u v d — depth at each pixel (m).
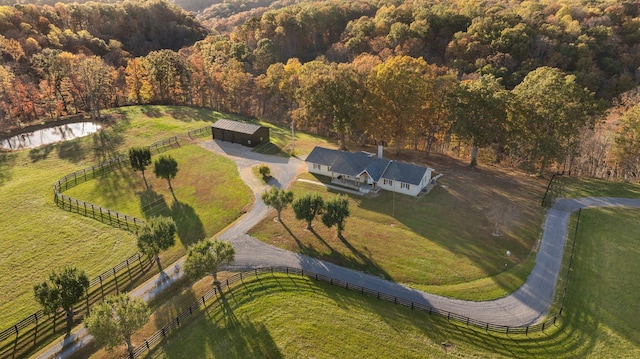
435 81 71.75
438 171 70.25
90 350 35.94
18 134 85.44
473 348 33.69
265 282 42.94
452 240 49.50
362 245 49.41
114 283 44.88
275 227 54.34
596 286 40.47
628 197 59.12
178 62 106.38
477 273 43.44
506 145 67.69
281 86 99.69
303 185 66.19
